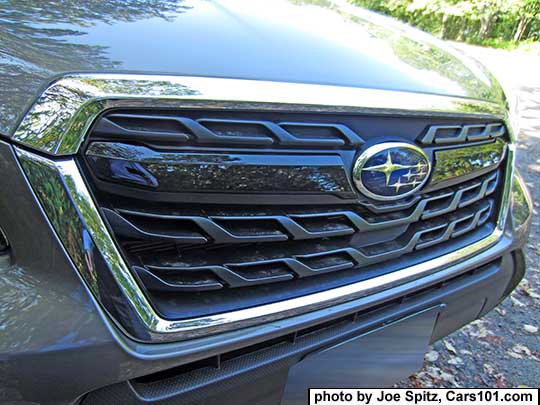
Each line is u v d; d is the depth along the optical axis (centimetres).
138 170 96
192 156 100
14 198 91
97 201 93
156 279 101
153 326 100
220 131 102
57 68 94
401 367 148
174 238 101
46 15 113
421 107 126
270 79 109
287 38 137
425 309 146
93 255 93
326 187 114
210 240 104
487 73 174
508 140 163
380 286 129
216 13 140
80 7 120
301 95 109
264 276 113
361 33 166
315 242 120
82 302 93
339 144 114
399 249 132
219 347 106
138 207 98
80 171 92
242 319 109
